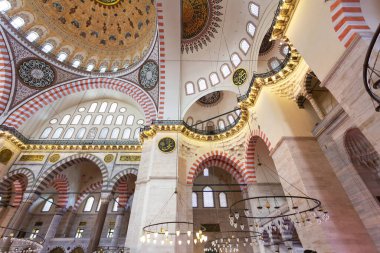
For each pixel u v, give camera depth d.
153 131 13.10
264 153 13.30
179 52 13.79
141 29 16.88
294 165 7.66
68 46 17.02
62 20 16.55
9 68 14.36
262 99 10.34
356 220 6.47
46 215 19.59
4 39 14.00
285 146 8.24
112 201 19.98
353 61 4.60
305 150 8.01
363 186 6.55
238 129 13.18
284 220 9.46
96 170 19.06
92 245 11.93
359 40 4.44
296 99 9.43
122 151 16.25
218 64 13.67
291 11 6.34
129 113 19.11
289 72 9.61
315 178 7.30
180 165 12.04
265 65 11.42
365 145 6.89
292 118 8.97
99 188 20.47
